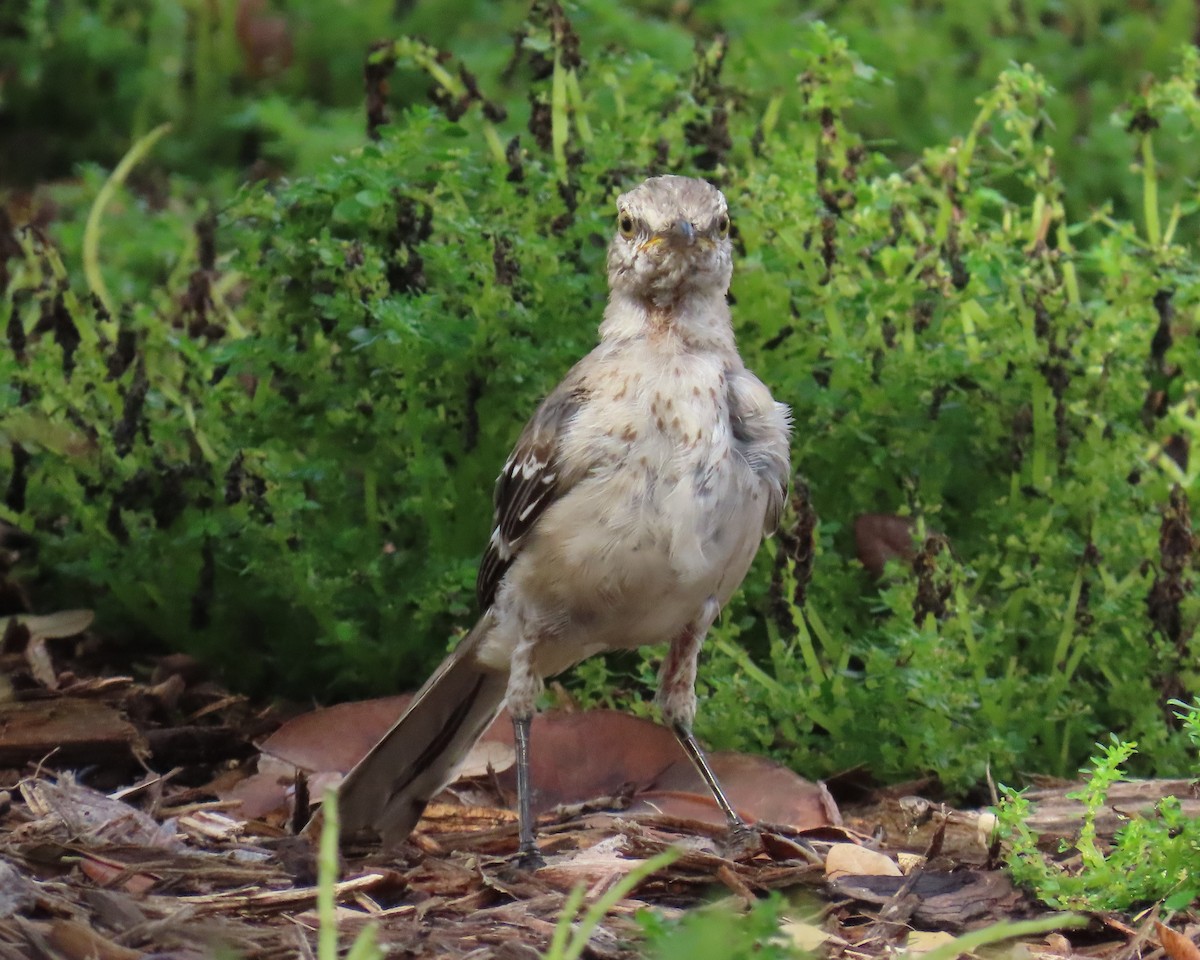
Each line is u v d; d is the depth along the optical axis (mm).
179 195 17203
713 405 8898
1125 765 10586
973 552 11188
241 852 9008
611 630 9211
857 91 11805
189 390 11758
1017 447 10875
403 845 9258
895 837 9398
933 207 12516
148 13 19859
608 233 10953
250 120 16875
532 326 10906
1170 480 11031
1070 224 15891
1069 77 17828
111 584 11609
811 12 17906
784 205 11070
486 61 17641
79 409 11711
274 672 11852
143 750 10289
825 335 11312
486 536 11211
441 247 10750
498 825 9695
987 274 11250
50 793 9180
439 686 9312
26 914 7477
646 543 8812
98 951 7156
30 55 19125
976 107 17250
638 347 9047
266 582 11453
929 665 9852
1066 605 10680
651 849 8836
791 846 8836
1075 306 11141
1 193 17234
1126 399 11297
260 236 11242
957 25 18562
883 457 10977
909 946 7730
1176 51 12367
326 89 19391
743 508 9016
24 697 10812
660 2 17969
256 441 11195
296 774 9594
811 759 10414
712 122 11555
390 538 11547
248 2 19469
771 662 11258
